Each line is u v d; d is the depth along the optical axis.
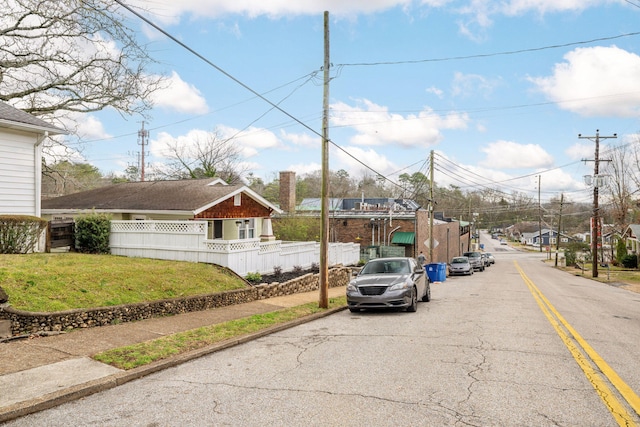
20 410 5.18
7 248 14.23
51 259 13.70
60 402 5.60
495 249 116.69
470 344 8.88
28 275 10.30
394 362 7.51
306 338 9.65
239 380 6.54
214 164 44.06
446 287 24.70
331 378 6.60
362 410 5.29
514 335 9.82
